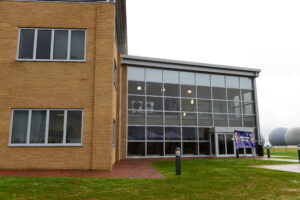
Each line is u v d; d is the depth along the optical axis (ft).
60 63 35.58
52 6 37.17
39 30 36.45
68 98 34.71
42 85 34.65
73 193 18.06
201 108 74.90
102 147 33.73
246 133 55.06
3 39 35.47
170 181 24.21
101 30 36.91
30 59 35.24
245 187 21.26
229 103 78.43
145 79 71.20
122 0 47.96
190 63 74.08
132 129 67.15
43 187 20.06
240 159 58.54
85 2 38.01
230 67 78.18
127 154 65.26
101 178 25.66
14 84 34.27
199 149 72.13
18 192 18.08
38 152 32.86
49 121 33.99
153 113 69.72
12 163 32.19
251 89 82.38
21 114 33.86
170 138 69.72
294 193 18.75
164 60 71.72
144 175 29.19
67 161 33.12
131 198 16.60
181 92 73.92
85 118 34.45
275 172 31.96
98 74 35.50
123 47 70.64
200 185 22.02
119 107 60.29
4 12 36.24
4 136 32.73
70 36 36.76
